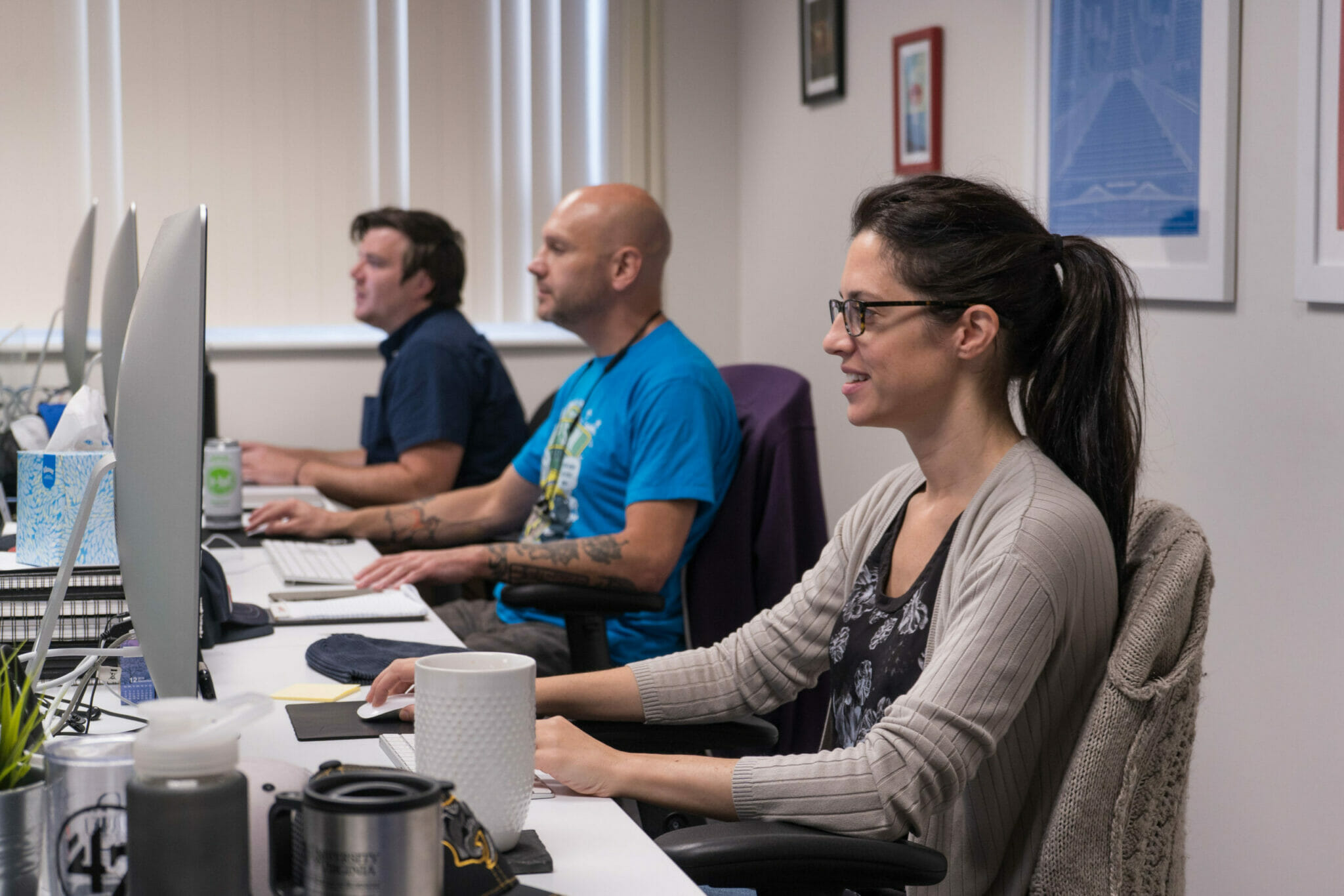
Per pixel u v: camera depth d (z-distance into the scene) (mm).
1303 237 1823
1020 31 2490
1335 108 1763
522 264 3748
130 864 630
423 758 857
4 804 698
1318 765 1842
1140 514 1188
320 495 2830
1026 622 1056
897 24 2932
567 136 3738
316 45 3508
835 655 1300
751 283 3812
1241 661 1992
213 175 3467
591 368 2338
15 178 3328
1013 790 1120
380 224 3104
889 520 1312
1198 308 2057
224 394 3482
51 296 3373
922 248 1174
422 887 661
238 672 1372
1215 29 1969
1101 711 1047
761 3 3656
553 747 1041
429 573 1938
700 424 2096
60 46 3332
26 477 1223
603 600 1913
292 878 711
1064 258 1192
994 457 1203
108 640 1190
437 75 3609
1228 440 2002
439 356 2957
